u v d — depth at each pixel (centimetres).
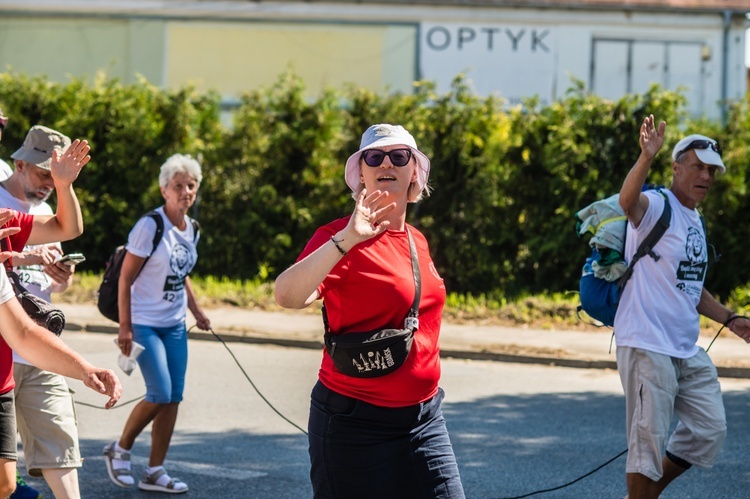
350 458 404
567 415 910
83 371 395
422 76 3030
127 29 3111
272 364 1144
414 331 406
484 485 701
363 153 417
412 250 416
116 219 1892
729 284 1647
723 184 1625
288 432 841
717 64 2991
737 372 1094
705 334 1289
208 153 1880
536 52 3006
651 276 557
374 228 386
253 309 1512
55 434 525
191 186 671
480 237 1702
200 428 853
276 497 667
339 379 405
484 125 1705
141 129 1881
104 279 663
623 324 561
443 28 3028
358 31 3052
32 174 546
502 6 2997
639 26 2991
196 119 1909
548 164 1638
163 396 660
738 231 1638
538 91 3008
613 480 712
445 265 1716
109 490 677
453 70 3025
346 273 399
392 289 401
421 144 1705
